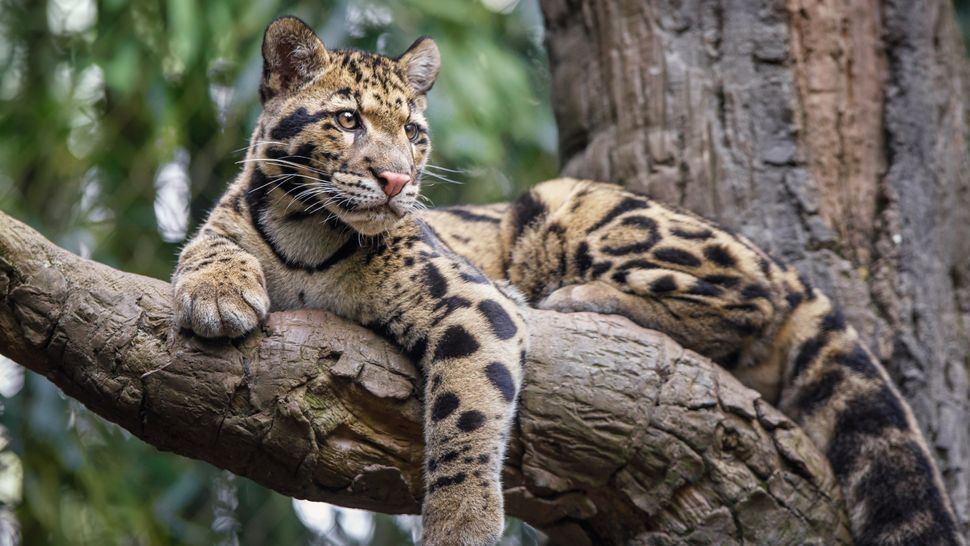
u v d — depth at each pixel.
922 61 9.77
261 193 7.74
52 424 11.96
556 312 7.74
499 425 6.87
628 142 10.09
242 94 12.04
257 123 8.12
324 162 7.50
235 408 6.66
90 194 13.30
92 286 6.65
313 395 6.75
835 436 8.02
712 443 7.39
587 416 7.25
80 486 12.66
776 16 9.77
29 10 13.67
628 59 10.22
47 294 6.54
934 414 9.03
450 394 6.90
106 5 12.92
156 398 6.59
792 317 8.33
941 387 9.17
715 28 9.96
